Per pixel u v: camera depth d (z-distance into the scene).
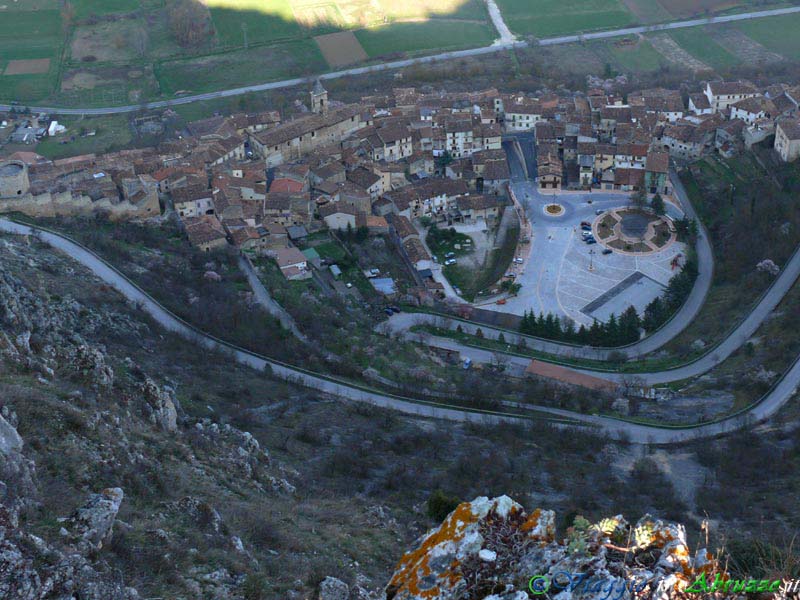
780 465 150.75
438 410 177.50
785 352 190.38
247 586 69.69
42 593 50.28
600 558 33.09
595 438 165.12
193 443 114.94
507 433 164.75
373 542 99.12
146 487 87.06
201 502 85.12
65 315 155.50
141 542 69.94
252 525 89.94
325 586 72.25
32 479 72.12
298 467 134.25
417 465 143.00
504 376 199.25
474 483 137.75
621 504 134.88
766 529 121.75
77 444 86.56
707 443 165.50
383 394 181.38
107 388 112.44
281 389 171.25
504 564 34.31
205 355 175.50
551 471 148.25
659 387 192.50
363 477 134.88
